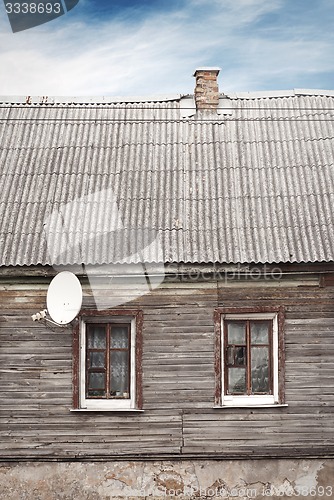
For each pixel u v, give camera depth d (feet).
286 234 43.04
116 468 42.27
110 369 42.93
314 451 42.14
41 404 42.29
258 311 42.50
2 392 42.37
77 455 42.09
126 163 48.47
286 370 42.37
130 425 42.22
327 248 41.96
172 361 42.39
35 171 47.88
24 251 42.24
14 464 42.29
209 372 42.39
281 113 52.60
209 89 53.57
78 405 42.24
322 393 42.37
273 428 42.22
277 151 49.14
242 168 47.85
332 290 42.68
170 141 50.31
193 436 42.14
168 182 46.98
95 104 54.85
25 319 42.57
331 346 42.57
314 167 47.60
